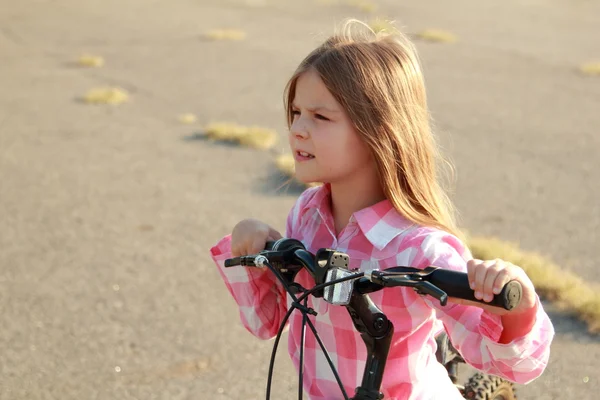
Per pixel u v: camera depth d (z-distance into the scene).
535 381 4.41
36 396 4.29
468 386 3.15
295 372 4.54
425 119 2.10
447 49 16.12
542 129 10.47
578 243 6.54
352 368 2.09
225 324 5.12
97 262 6.12
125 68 14.42
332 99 1.96
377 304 1.99
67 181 8.27
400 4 22.19
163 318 5.20
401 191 2.02
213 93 12.55
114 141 9.90
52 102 11.98
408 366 2.04
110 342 4.88
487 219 7.12
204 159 9.10
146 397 4.28
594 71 14.09
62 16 20.16
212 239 6.65
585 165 8.88
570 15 21.03
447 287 1.67
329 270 1.81
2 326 5.08
